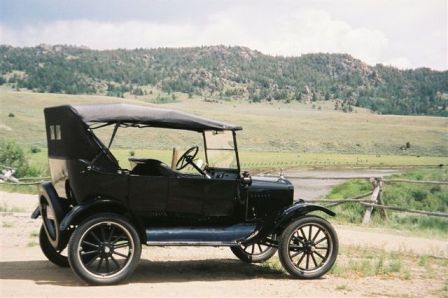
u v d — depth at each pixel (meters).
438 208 22.70
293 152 148.62
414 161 126.25
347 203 19.31
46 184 8.24
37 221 14.06
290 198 8.43
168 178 7.73
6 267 8.41
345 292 7.28
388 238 12.95
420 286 7.89
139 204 7.66
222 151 8.30
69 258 7.10
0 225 13.09
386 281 8.16
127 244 7.61
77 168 7.37
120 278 7.29
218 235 7.93
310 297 6.91
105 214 7.24
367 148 169.38
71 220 7.17
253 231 8.09
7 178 27.56
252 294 6.95
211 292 6.98
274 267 8.98
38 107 179.38
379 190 16.86
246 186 8.20
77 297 6.43
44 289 6.87
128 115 7.55
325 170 85.38
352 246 11.42
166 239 7.65
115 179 7.51
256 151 141.62
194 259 9.55
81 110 7.39
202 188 7.92
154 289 7.05
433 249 11.48
